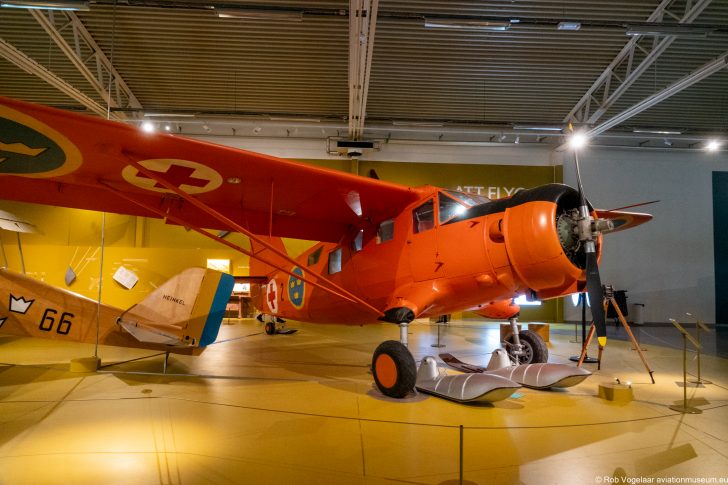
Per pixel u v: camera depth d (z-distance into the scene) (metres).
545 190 4.25
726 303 13.80
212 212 4.44
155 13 8.39
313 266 7.05
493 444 3.17
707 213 14.03
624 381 5.42
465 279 4.59
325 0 8.02
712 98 11.16
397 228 5.39
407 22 8.53
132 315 5.55
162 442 3.15
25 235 12.65
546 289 4.68
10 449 3.01
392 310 4.80
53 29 8.23
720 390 4.95
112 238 12.89
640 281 13.75
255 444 3.12
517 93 10.94
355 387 4.89
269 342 8.70
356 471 2.68
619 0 8.07
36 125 3.60
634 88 10.78
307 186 5.05
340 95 11.02
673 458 2.93
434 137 13.42
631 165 14.04
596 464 2.82
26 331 5.47
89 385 4.84
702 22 8.54
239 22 8.65
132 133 3.80
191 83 10.59
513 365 5.22
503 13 8.38
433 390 4.45
